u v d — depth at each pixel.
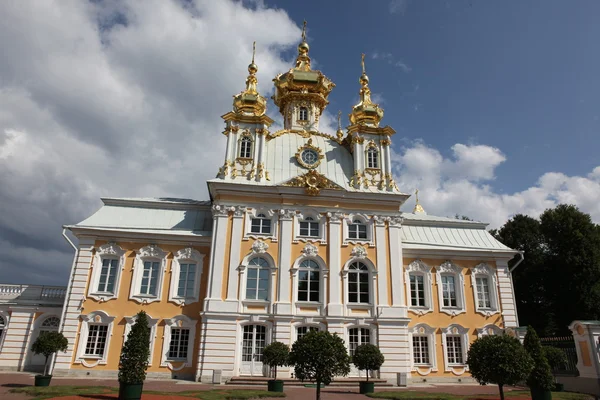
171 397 21.91
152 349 33.91
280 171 39.62
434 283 39.41
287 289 35.22
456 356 37.69
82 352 33.34
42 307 36.88
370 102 44.34
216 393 24.23
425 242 41.72
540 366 22.95
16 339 35.91
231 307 34.03
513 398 24.84
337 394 27.14
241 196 37.19
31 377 30.38
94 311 34.25
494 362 20.97
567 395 25.91
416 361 37.00
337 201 38.28
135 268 35.81
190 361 33.91
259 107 41.91
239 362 33.19
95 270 35.50
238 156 39.22
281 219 36.97
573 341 30.30
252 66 44.75
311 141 41.72
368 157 41.12
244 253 35.81
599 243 54.06
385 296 36.31
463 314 38.78
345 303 35.69
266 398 24.22
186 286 36.03
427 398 24.59
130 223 38.06
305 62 50.69
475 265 40.53
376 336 35.19
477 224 44.56
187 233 37.06
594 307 52.41
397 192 39.44
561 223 56.28
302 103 47.34
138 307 34.81
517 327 38.03
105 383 28.86
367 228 38.34
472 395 26.53
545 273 56.78
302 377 21.78
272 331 34.03
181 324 34.69
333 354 21.75
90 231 36.16
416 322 37.88
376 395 26.05
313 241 36.91
